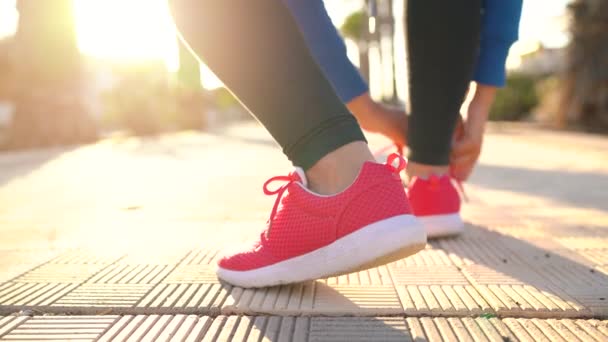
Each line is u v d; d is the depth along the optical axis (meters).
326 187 1.09
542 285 1.18
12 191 2.96
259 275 1.15
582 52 10.81
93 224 1.98
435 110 1.58
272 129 1.10
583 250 1.51
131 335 0.94
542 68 16.80
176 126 12.54
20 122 7.18
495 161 4.44
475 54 1.56
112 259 1.44
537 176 3.40
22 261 1.43
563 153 5.27
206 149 6.11
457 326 0.96
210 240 1.68
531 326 0.96
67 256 1.48
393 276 1.26
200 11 1.04
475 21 1.50
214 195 2.68
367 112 1.74
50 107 7.30
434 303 1.06
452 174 1.79
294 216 1.11
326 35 1.61
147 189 2.94
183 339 0.92
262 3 1.03
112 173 3.81
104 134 10.34
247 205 2.36
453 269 1.32
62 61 7.44
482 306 1.04
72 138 7.56
